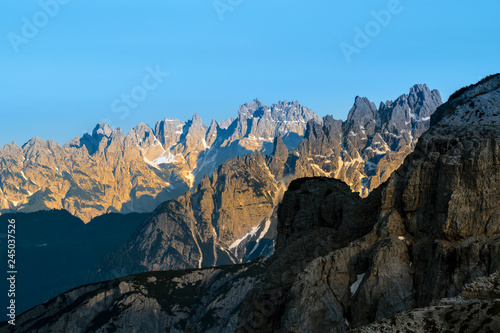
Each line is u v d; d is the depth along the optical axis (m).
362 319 104.56
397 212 111.88
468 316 86.50
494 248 97.19
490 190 101.06
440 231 103.50
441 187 104.88
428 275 102.62
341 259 110.81
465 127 112.94
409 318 90.19
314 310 107.06
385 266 105.00
